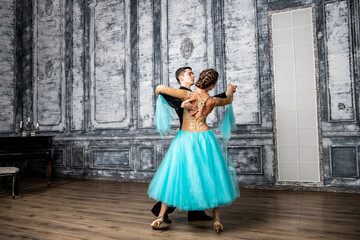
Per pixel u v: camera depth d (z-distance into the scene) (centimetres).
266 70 409
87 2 553
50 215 261
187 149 203
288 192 366
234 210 270
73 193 376
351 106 364
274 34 410
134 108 497
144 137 480
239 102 420
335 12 378
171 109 219
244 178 409
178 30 470
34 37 606
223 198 193
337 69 374
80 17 560
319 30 385
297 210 267
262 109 408
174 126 458
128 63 508
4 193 380
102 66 532
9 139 393
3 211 279
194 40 457
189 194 192
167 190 198
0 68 598
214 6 445
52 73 583
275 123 400
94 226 224
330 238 186
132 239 191
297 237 189
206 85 208
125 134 500
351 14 370
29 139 415
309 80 388
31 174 586
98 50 538
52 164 567
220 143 242
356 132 357
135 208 286
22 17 621
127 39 512
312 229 207
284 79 401
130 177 489
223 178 198
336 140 368
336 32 377
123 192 380
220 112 426
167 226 221
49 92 584
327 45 380
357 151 356
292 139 391
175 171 200
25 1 609
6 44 607
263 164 400
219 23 440
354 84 364
